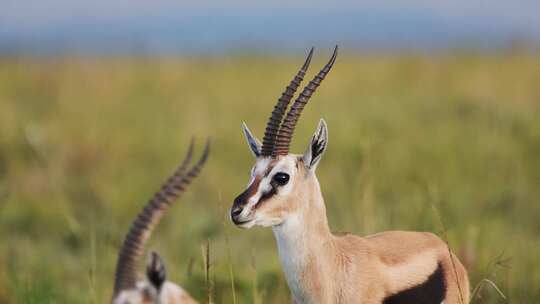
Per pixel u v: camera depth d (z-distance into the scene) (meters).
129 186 25.39
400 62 52.72
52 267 18.81
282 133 11.97
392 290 11.96
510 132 30.73
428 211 19.42
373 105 37.22
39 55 65.44
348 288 11.92
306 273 11.95
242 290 16.61
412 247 12.41
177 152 29.22
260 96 42.00
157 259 9.48
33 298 15.76
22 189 24.88
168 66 53.84
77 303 16.70
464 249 17.02
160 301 9.52
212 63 56.88
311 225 11.96
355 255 12.09
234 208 11.52
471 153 27.64
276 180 11.73
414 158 26.95
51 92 44.94
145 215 9.93
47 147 29.08
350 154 27.56
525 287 16.06
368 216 18.30
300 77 12.10
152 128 33.53
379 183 22.31
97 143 30.33
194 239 20.80
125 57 62.56
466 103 37.38
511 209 22.09
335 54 12.13
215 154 28.92
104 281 17.59
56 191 24.16
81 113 37.81
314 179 12.12
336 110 36.12
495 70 47.34
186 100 40.75
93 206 21.73
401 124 32.94
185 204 23.11
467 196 22.61
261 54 60.66
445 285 12.34
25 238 21.80
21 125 30.47
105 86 45.66
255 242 20.64
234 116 35.78
